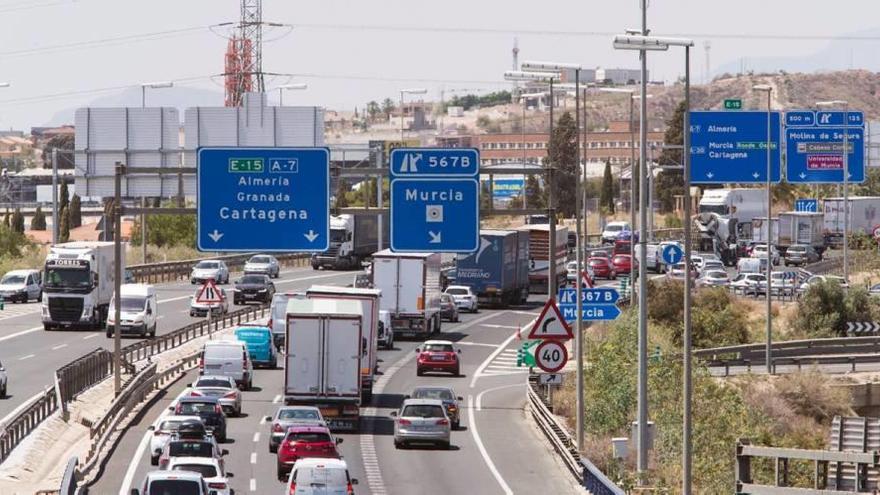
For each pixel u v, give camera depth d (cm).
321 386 15162
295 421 13350
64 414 14688
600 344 18850
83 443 14012
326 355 15175
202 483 9456
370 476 12644
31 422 13912
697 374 17412
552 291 12838
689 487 11075
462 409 17250
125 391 15400
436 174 12444
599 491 11438
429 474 12825
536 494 11925
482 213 12494
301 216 12644
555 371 12862
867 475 11900
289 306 15162
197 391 15388
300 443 12038
